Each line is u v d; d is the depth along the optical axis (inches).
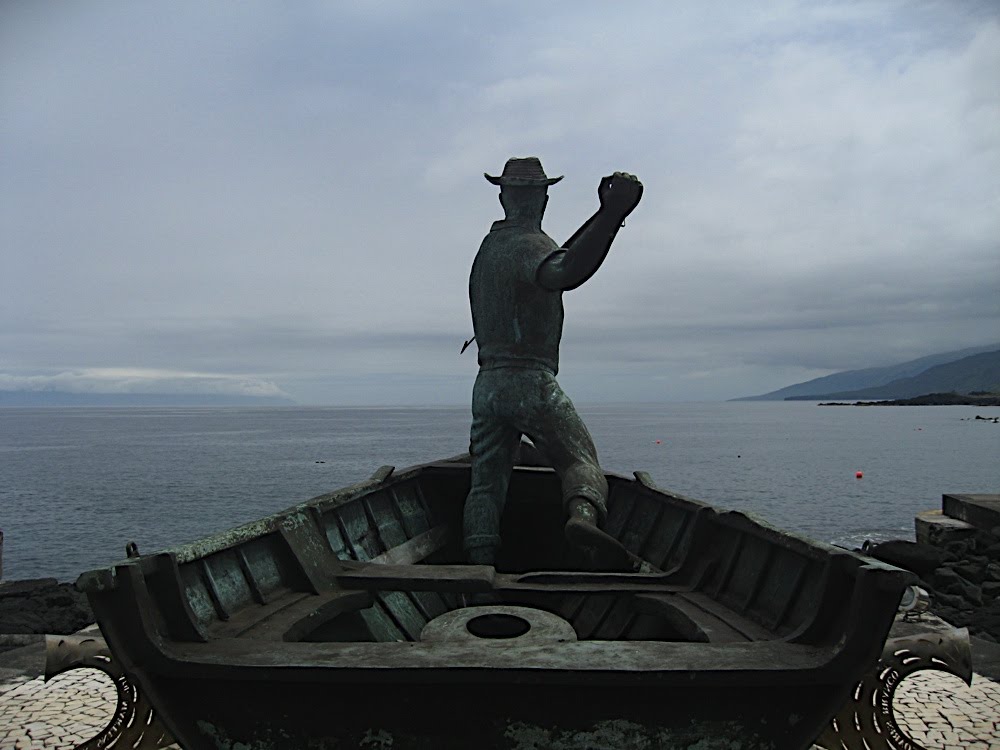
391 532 249.9
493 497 232.2
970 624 384.2
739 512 173.2
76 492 1261.1
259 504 1109.1
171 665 105.1
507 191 235.9
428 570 175.6
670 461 1877.5
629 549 245.0
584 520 194.5
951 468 1679.4
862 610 105.1
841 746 134.5
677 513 225.8
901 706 224.7
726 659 107.4
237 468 1733.5
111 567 104.6
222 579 145.3
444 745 108.2
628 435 3479.3
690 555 182.1
